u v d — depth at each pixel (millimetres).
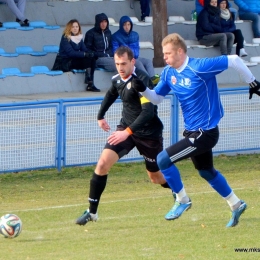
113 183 26922
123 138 17438
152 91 17141
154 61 43344
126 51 17781
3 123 27188
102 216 19656
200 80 16219
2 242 16266
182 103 16719
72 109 28672
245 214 18922
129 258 14117
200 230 16953
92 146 29375
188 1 52500
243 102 32125
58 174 28297
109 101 18828
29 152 28000
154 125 18734
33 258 14383
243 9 50875
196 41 47438
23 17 43531
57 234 17141
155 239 16062
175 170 17203
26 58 41406
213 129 16484
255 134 32781
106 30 40562
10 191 25438
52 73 39500
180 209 17531
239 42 45906
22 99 35688
